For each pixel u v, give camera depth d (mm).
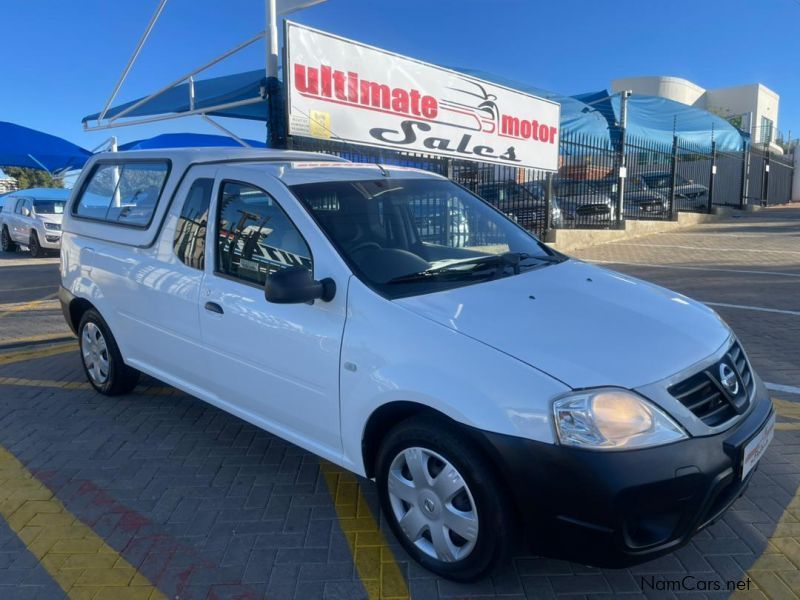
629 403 2479
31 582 2893
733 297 8727
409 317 2889
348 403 3059
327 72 8555
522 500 2512
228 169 3951
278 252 3498
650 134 19812
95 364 5184
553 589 2799
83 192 5309
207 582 2879
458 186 4469
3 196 25203
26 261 16250
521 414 2494
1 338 7398
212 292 3795
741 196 27266
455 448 2654
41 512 3469
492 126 11641
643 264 12008
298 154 4441
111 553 3098
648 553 2471
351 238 3379
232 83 11055
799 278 10078
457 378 2641
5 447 4273
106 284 4730
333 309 3146
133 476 3873
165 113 11461
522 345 2686
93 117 11914
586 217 16047
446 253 3838
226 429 4570
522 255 3875
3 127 16219
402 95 9742
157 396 5234
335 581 2883
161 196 4355
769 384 5238
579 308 3068
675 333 2932
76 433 4500
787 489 3570
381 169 4168
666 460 2434
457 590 2803
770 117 46938
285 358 3359
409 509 2947
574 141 15172
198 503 3555
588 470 2396
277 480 3816
